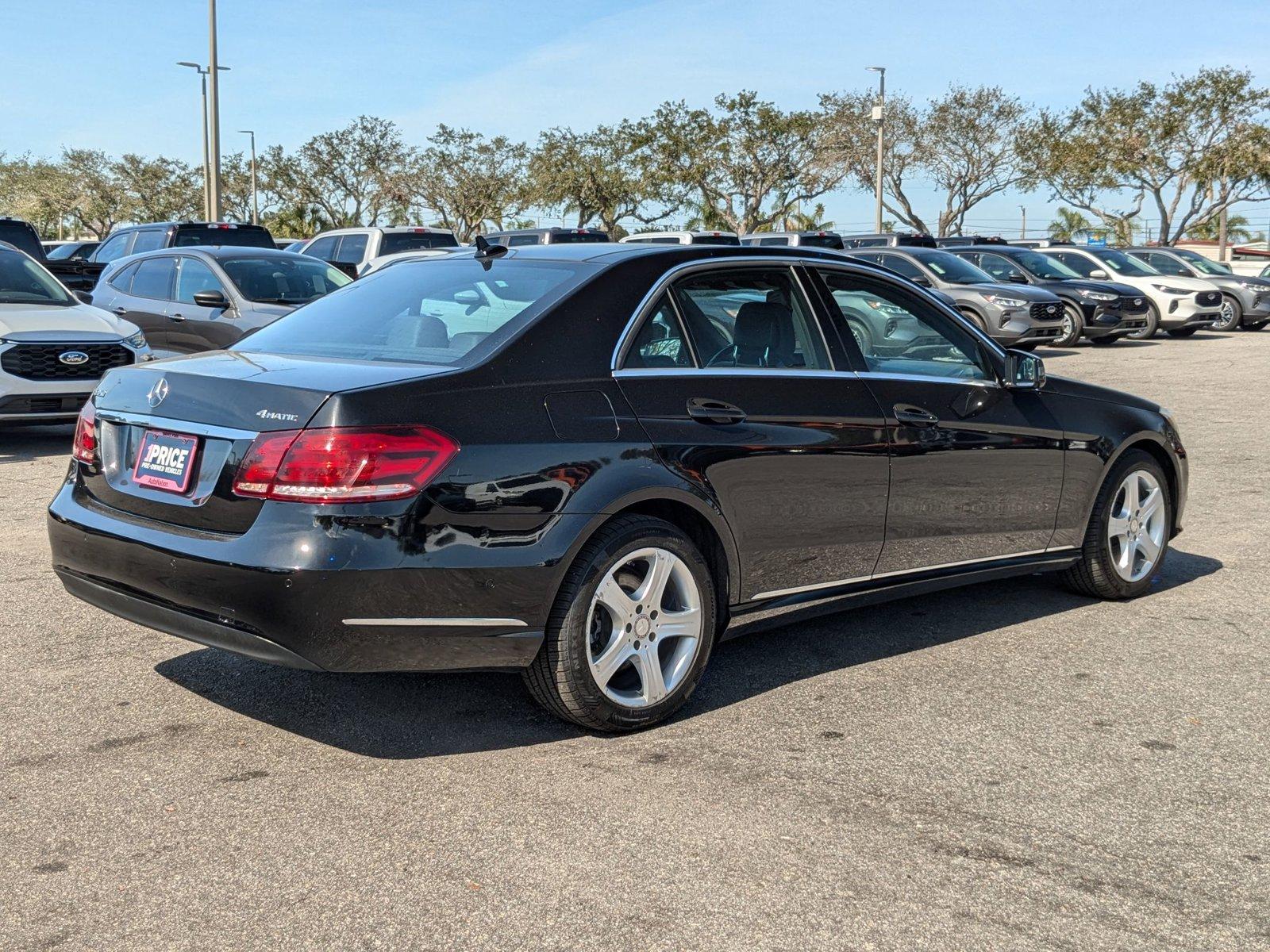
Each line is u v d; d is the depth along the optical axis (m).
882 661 4.75
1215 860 3.16
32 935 2.75
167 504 3.68
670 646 4.08
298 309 4.70
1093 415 5.43
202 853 3.13
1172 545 6.81
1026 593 5.80
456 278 4.38
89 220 57.56
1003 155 46.09
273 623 3.40
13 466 8.82
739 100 42.78
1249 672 4.63
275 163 47.75
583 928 2.79
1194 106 41.94
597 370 3.90
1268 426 11.38
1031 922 2.85
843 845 3.21
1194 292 22.03
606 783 3.57
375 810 3.39
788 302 4.51
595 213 45.06
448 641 3.57
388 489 3.42
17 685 4.34
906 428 4.62
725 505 4.09
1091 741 3.94
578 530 3.70
